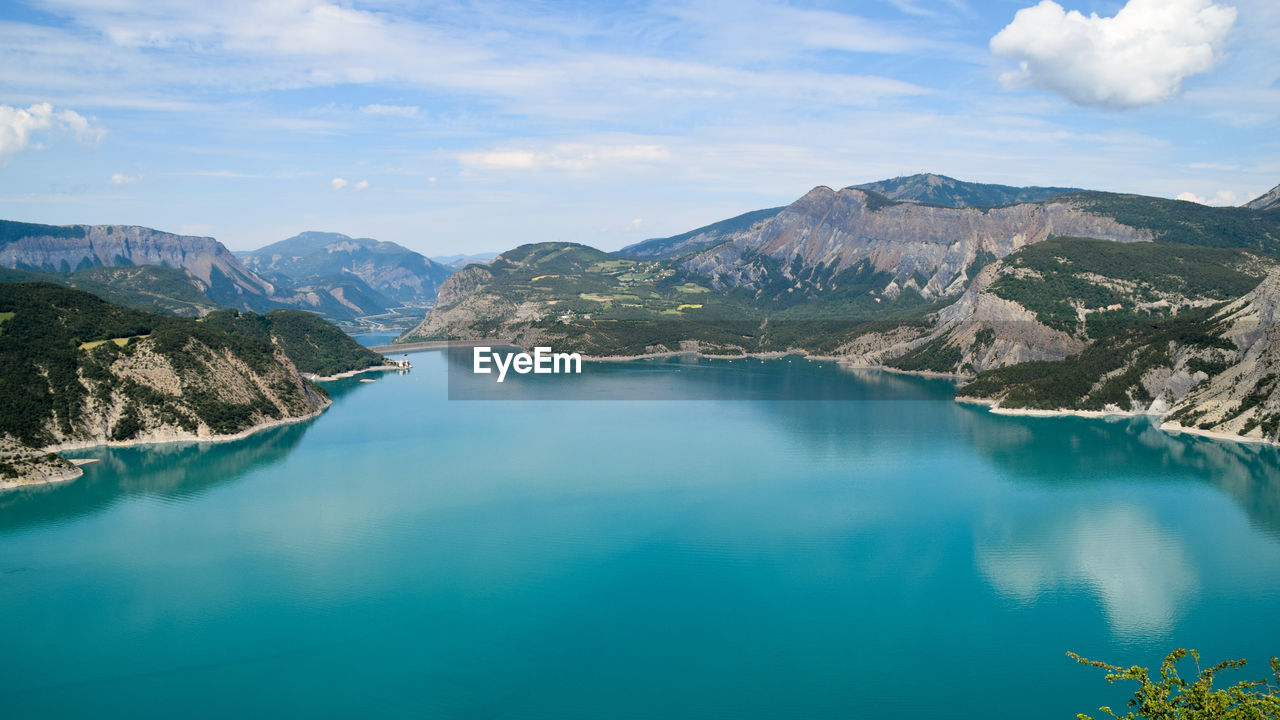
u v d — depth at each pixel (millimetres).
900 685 107688
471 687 107312
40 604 131000
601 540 159000
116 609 129000
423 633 121188
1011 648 117188
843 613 127875
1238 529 164750
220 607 129750
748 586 137625
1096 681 108750
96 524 168750
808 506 180875
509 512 176375
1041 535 161750
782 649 116812
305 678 109562
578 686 107375
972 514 175125
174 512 176250
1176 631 121750
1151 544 156500
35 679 109438
